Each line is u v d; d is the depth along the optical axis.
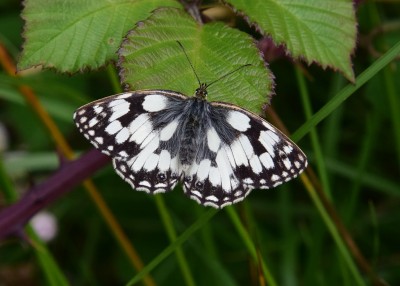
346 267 0.34
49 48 0.25
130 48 0.25
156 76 0.25
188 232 0.28
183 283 0.41
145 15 0.26
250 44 0.25
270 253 0.40
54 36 0.25
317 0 0.26
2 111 0.42
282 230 0.39
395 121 0.34
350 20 0.25
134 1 0.26
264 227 0.41
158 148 0.27
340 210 0.40
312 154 0.38
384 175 0.40
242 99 0.25
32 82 0.30
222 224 0.40
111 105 0.27
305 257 0.41
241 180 0.27
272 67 0.41
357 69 0.37
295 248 0.39
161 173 0.27
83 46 0.25
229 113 0.28
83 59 0.25
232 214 0.31
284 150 0.27
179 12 0.25
